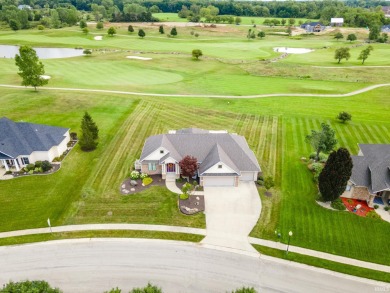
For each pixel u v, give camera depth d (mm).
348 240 34094
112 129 58188
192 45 143500
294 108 70125
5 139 45375
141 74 96125
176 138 46281
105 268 30328
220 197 40500
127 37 157125
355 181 39781
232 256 31938
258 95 78938
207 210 38125
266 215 37531
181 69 102562
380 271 30562
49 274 29641
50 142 47656
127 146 52469
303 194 41500
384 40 156875
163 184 42781
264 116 65500
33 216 36656
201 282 29234
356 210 38500
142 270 30234
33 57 72375
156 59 113812
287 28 196750
